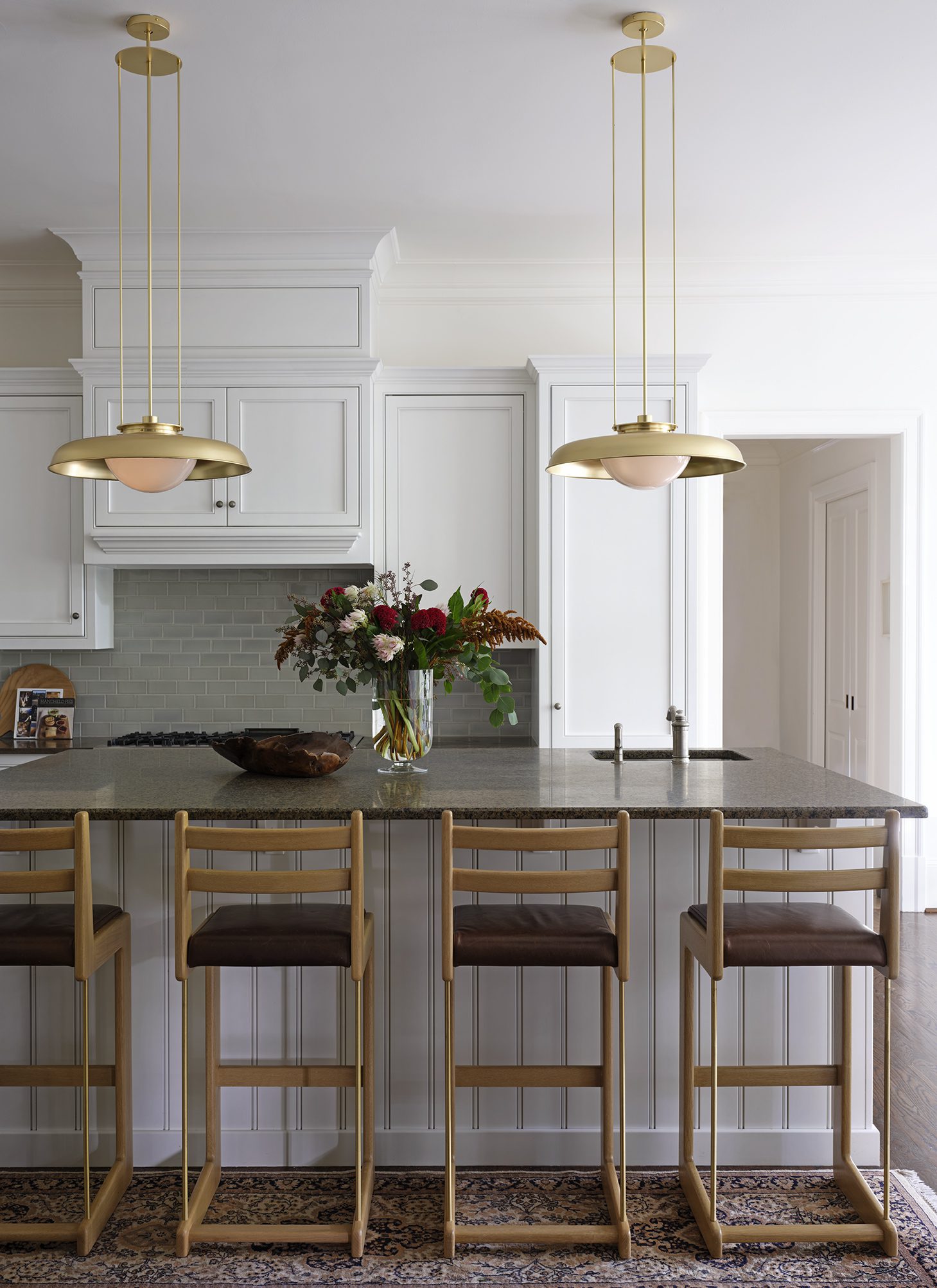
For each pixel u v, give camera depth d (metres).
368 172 3.67
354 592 2.97
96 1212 2.41
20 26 2.70
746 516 7.44
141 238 4.22
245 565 4.38
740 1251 2.37
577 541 4.34
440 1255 2.35
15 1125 2.76
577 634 4.34
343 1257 2.34
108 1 2.59
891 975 2.25
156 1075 2.75
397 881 2.76
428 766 3.15
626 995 2.77
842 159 3.59
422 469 4.45
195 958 2.27
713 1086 2.34
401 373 4.41
